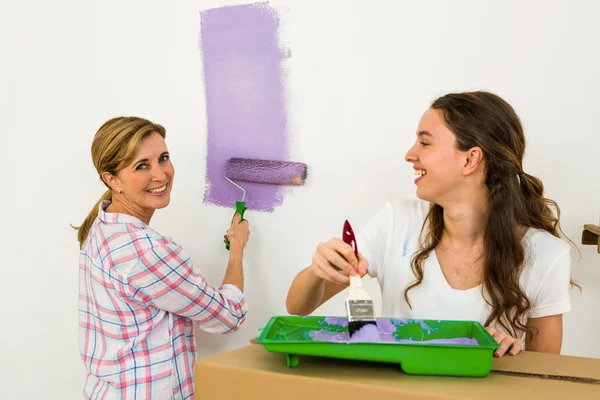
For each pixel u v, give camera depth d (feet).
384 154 5.09
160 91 5.98
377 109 5.08
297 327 3.32
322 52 5.25
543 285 3.75
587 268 4.54
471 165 3.64
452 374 2.69
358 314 3.02
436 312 3.90
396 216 4.21
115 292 4.43
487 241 3.78
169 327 4.61
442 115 3.69
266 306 5.67
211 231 5.87
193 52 5.78
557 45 4.49
